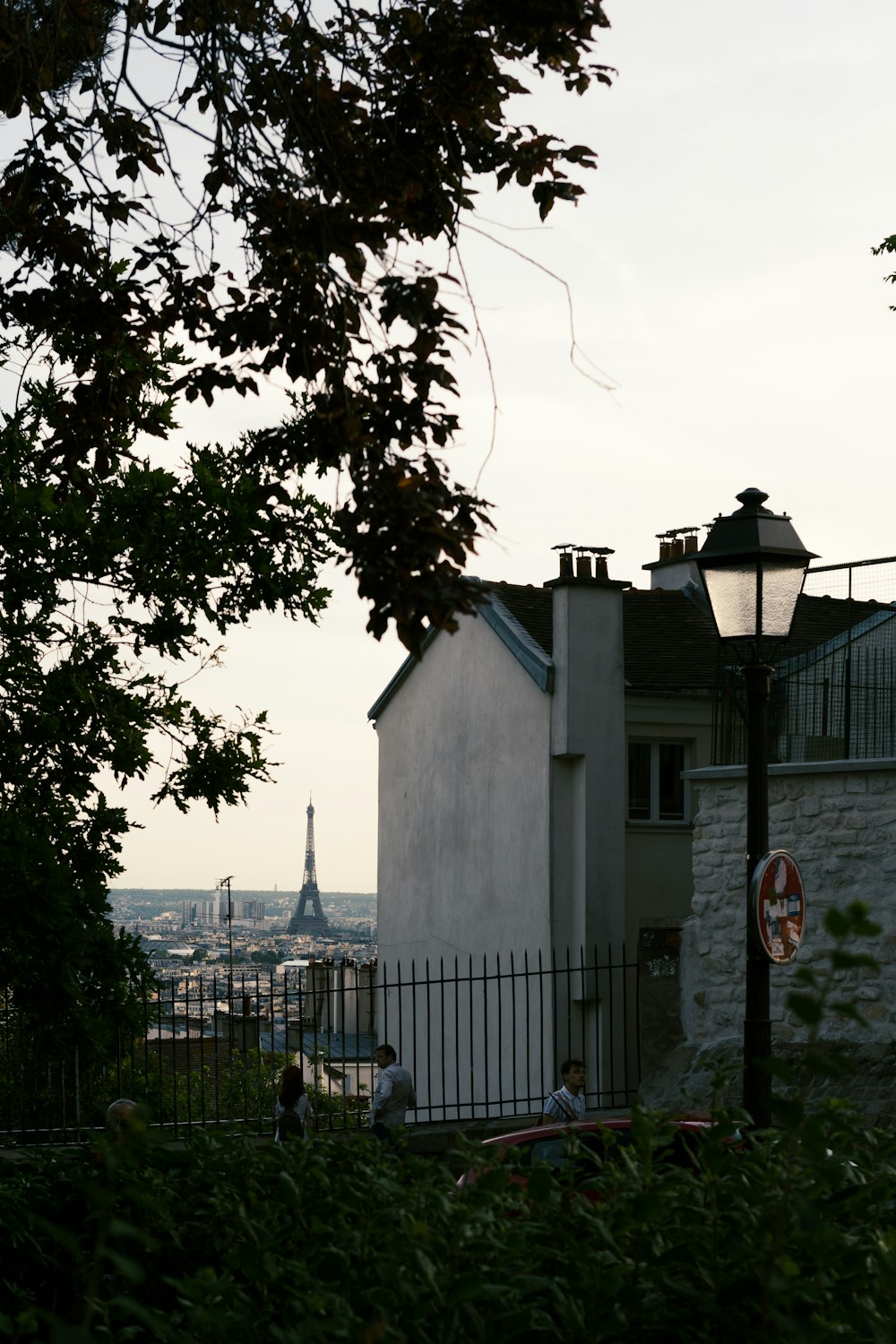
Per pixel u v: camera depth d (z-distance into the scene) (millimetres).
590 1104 20234
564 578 21203
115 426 10312
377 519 6590
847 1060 3402
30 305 9312
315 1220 4535
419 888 24750
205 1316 3680
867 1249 3998
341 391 7094
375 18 8180
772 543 9141
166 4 8805
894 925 14031
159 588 13414
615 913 20828
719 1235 4207
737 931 15641
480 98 8188
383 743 26406
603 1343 3953
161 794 13555
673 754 21984
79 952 10070
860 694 15133
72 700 12836
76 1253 3674
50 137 9039
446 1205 4055
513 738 22219
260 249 8133
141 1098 13102
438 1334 3797
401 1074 14953
